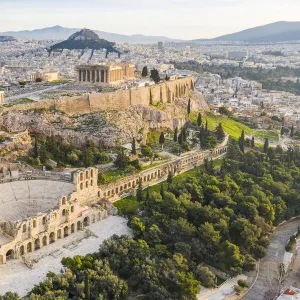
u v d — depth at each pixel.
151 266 161.25
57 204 190.38
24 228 171.00
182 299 150.50
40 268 161.12
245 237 192.25
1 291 145.00
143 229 187.38
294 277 180.25
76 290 146.25
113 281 149.38
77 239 184.50
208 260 180.62
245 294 166.25
